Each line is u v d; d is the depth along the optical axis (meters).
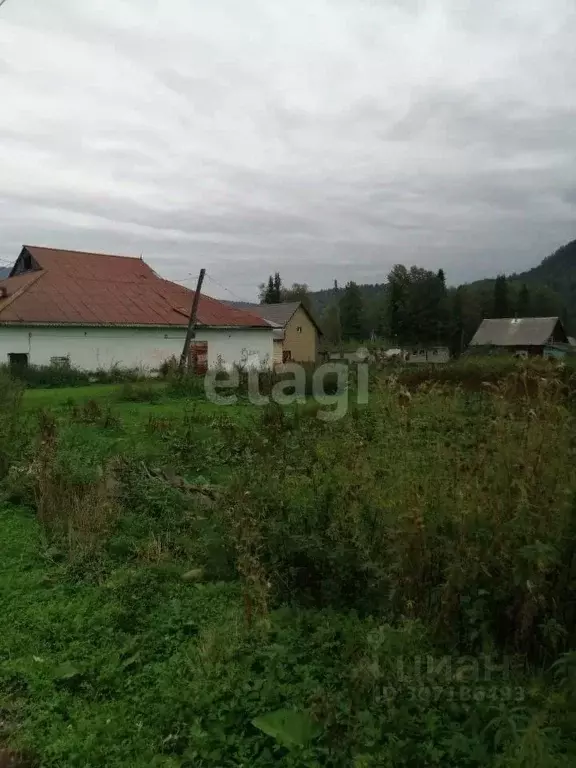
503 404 4.43
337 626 3.84
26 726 3.22
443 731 2.86
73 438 9.55
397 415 6.18
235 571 4.90
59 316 26.92
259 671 3.50
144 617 4.33
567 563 3.35
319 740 2.85
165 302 31.81
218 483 7.10
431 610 3.68
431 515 3.81
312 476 5.11
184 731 3.06
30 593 4.72
